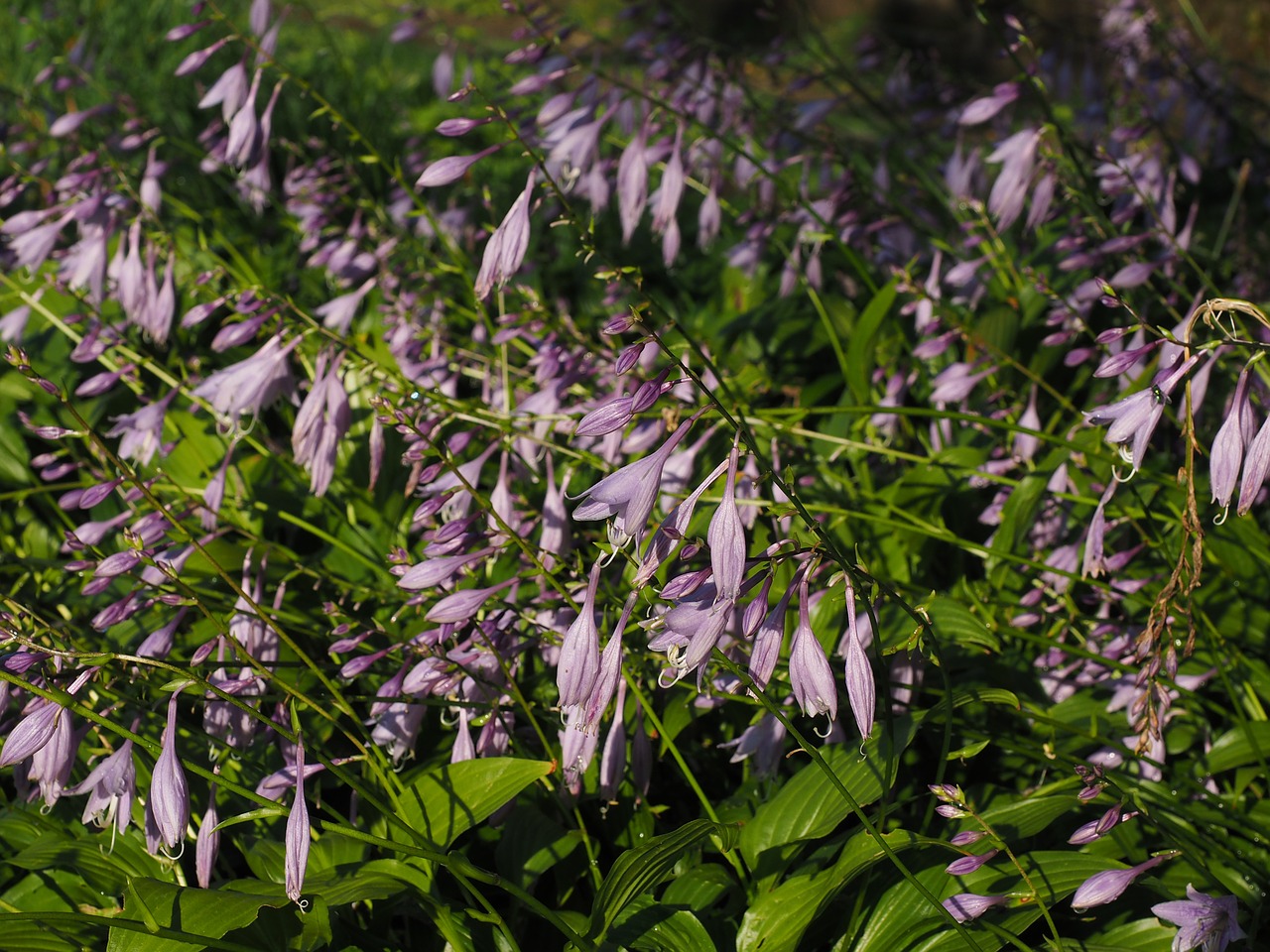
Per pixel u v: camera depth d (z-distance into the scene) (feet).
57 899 8.76
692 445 9.96
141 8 26.30
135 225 12.00
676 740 10.42
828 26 39.50
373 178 20.04
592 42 14.43
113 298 13.25
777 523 10.02
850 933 8.23
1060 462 10.85
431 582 8.30
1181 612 8.25
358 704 10.39
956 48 22.82
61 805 9.61
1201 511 11.14
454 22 27.40
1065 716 10.43
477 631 8.69
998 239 13.43
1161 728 9.33
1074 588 11.35
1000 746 9.84
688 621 6.64
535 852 8.81
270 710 9.79
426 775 8.47
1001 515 11.15
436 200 19.42
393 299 13.71
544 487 11.07
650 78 14.84
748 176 15.12
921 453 13.74
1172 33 19.69
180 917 7.17
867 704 6.79
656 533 6.72
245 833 9.43
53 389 7.72
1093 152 13.32
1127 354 7.37
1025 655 11.19
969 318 13.33
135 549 7.81
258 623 9.29
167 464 12.91
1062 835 9.66
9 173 18.54
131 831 9.36
